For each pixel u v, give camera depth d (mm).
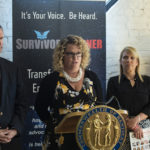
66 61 2137
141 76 2943
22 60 3055
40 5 3049
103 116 1721
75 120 1755
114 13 3193
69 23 3096
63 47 2150
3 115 2207
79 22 3105
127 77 2904
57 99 2057
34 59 3074
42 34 3070
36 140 3117
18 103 2340
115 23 3201
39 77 3088
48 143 2059
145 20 3230
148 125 2643
